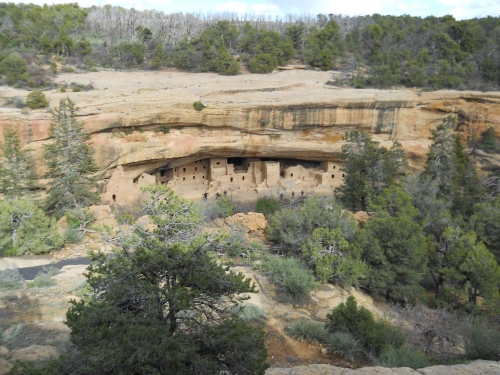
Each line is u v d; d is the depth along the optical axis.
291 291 20.41
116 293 10.15
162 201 13.14
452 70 55.62
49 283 20.92
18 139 32.31
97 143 36.97
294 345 16.23
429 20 93.25
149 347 9.32
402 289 22.09
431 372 12.17
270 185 47.34
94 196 33.41
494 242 27.36
